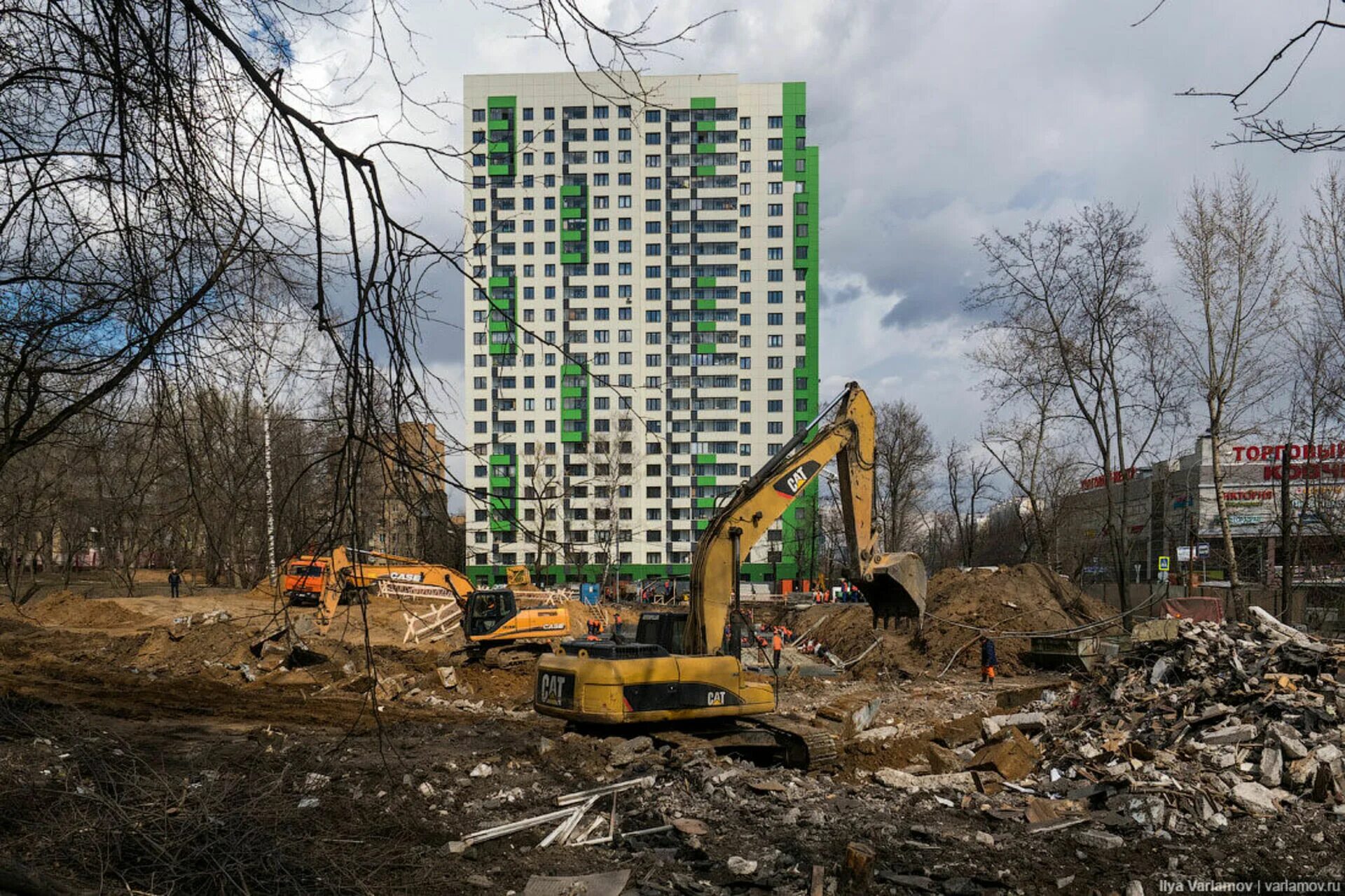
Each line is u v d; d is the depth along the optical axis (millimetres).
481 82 82562
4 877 5285
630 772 12055
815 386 86062
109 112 4527
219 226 4789
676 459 85250
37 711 11695
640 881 8242
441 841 8945
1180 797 10680
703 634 13867
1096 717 14961
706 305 85938
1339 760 11250
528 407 84688
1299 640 15664
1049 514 52938
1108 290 34000
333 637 28625
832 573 69625
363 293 3994
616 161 85688
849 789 11852
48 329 4734
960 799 11352
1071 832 9969
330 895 6516
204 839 6551
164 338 4766
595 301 85812
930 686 24906
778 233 86438
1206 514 45062
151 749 12383
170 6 4051
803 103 86062
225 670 24141
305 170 3967
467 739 14539
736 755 13750
